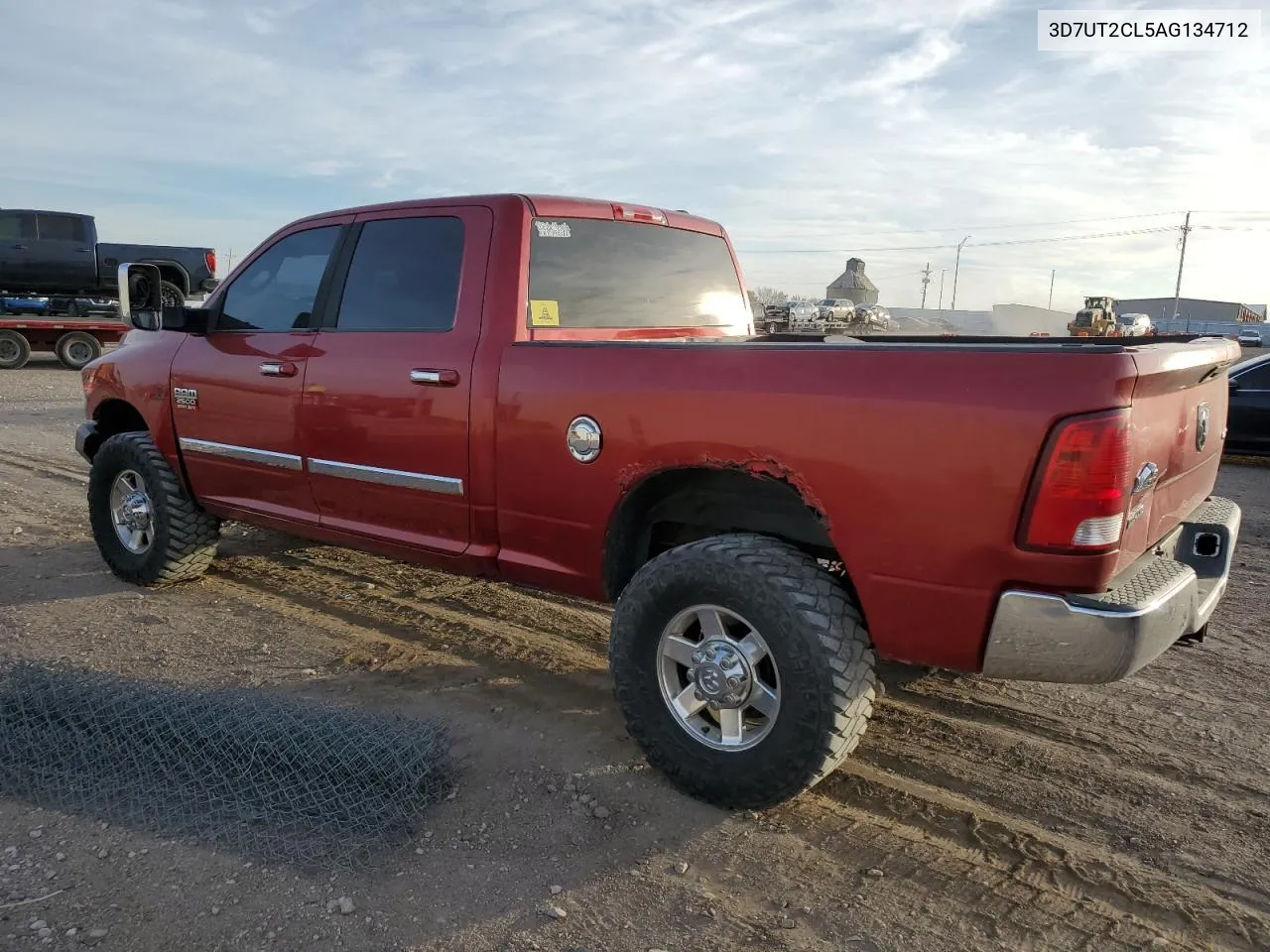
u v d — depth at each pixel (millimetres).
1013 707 3908
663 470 3148
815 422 2785
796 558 2904
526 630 4688
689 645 3092
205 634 4566
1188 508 3271
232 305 4727
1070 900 2656
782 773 2877
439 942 2443
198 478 4922
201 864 2729
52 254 19641
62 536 6320
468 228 3814
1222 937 2512
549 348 3441
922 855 2861
